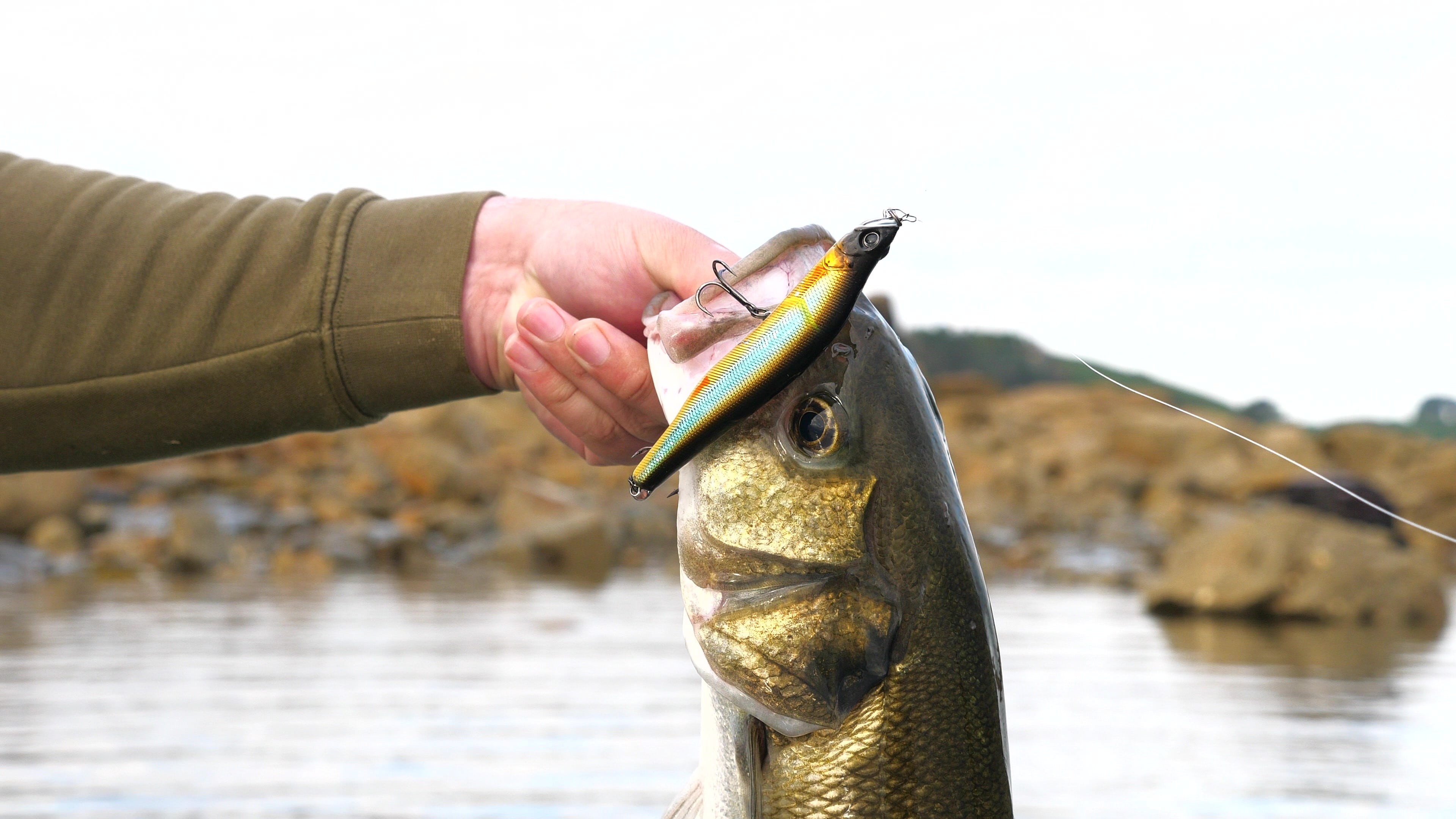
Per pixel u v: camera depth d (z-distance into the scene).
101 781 1.85
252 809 1.74
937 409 0.76
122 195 0.87
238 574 4.79
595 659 2.82
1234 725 2.35
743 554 0.72
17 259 0.84
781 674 0.71
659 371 0.74
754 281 0.73
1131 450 11.48
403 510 6.39
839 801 0.71
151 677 2.57
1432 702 2.59
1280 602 4.18
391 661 2.78
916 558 0.72
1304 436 11.25
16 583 4.30
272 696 2.41
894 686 0.72
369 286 0.83
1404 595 4.14
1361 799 1.88
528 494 6.38
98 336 0.83
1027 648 3.34
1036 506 8.64
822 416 0.72
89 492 5.80
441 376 0.83
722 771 0.73
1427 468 9.58
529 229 0.83
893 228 0.68
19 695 2.39
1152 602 4.26
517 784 1.87
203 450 0.85
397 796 1.79
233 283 0.83
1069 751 2.16
